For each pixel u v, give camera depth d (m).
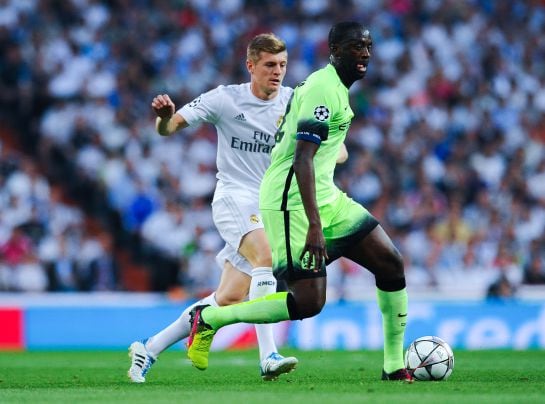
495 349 47.16
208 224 61.56
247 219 26.55
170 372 30.70
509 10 81.25
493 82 76.69
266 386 23.36
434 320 50.34
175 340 25.72
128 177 63.66
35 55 69.38
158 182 63.78
